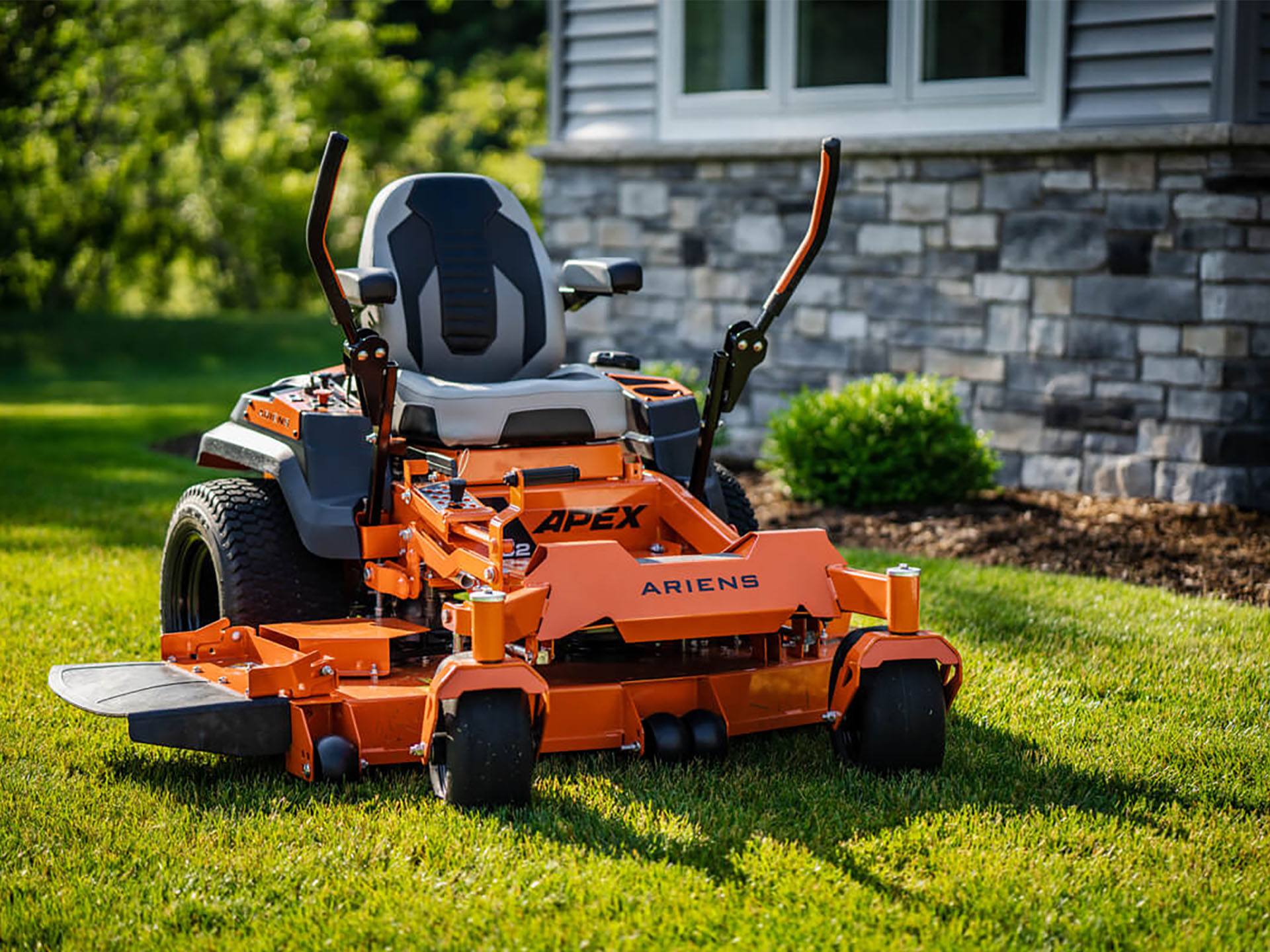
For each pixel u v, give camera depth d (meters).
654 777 4.33
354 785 4.28
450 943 3.31
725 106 10.02
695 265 10.21
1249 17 7.84
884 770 4.30
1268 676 5.39
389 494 4.93
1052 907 3.49
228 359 18.22
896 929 3.38
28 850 3.86
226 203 23.25
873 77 9.41
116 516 8.57
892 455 8.34
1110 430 8.52
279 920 3.44
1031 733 4.77
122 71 19.52
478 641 3.92
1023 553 7.44
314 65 22.27
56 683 4.49
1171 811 4.10
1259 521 7.82
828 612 4.42
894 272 9.34
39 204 20.20
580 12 10.62
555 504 4.87
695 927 3.38
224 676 4.48
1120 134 8.21
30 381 16.52
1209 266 8.08
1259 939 3.34
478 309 5.34
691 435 5.33
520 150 27.78
